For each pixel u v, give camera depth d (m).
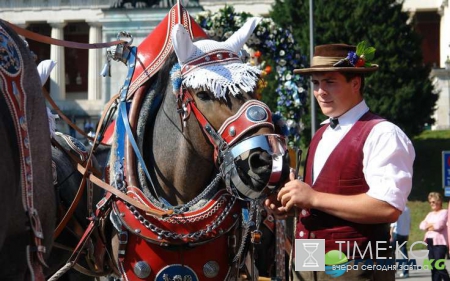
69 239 7.46
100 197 7.54
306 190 5.80
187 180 6.32
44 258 4.93
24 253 4.64
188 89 6.16
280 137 5.88
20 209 4.58
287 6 42.53
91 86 67.94
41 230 4.70
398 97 41.00
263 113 5.91
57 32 68.44
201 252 6.32
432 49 73.62
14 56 4.70
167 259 6.29
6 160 4.39
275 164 5.78
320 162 6.16
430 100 42.44
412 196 37.09
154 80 6.82
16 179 4.53
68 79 73.50
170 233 6.21
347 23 41.28
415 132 42.41
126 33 7.07
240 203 6.53
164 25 6.98
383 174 5.79
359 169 5.94
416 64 42.34
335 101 6.11
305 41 40.75
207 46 6.27
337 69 6.05
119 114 6.74
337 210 5.77
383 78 41.09
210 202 6.34
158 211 6.17
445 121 58.28
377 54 41.22
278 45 16.11
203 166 6.29
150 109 6.65
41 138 4.82
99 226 6.65
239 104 5.97
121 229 6.37
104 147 8.14
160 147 6.45
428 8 71.81
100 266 6.90
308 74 6.27
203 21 16.36
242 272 7.10
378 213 5.72
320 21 41.53
